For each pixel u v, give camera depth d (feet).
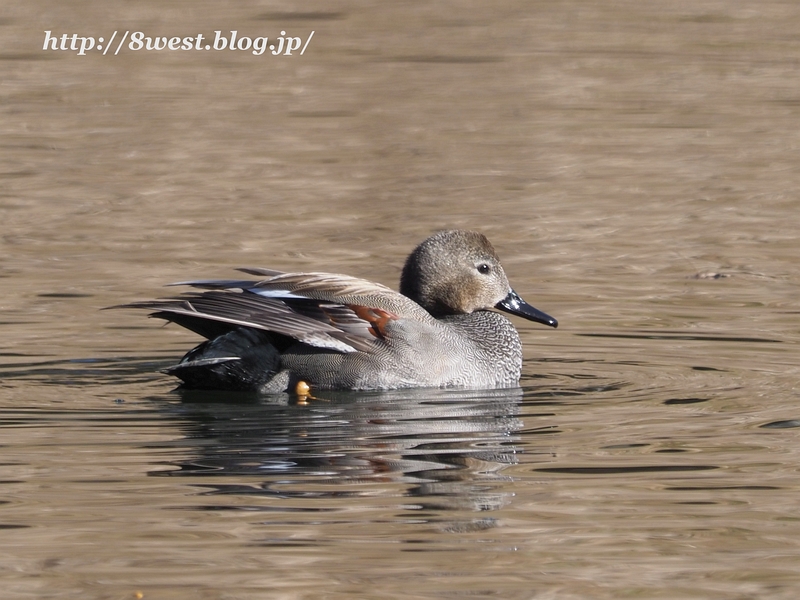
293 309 37.70
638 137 80.38
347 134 82.02
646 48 107.04
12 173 72.74
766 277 53.93
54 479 29.07
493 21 119.44
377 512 26.91
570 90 93.20
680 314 48.24
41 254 57.26
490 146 78.48
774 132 81.15
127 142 80.02
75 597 22.86
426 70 100.27
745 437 32.58
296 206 65.98
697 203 66.28
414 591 23.09
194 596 22.88
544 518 26.66
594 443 32.17
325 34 113.50
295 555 24.70
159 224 62.64
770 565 24.30
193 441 32.17
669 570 24.09
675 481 28.99
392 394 37.42
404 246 58.80
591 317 47.88
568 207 65.67
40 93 93.56
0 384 38.24
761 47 106.93
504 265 55.98
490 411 35.65
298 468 29.94
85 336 44.68
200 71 101.19
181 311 36.17
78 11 119.55
